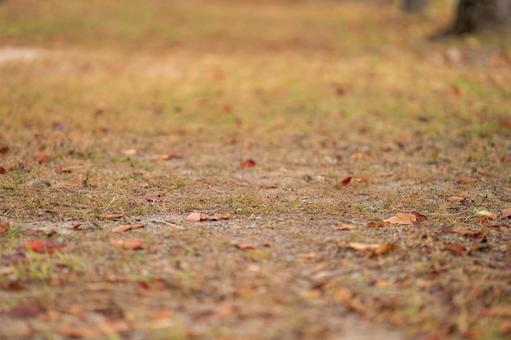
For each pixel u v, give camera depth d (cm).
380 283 543
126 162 927
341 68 1675
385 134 1106
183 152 995
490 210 749
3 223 659
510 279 547
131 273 561
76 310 500
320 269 571
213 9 3294
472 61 1717
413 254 602
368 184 848
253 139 1077
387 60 1775
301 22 2894
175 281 545
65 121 1148
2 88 1383
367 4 3806
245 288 529
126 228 664
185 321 485
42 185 812
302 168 923
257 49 2122
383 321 485
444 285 539
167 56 1920
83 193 789
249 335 464
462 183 859
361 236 646
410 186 842
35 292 529
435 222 699
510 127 1125
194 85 1481
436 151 1005
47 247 606
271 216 717
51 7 2811
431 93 1387
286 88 1448
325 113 1247
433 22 2758
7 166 881
